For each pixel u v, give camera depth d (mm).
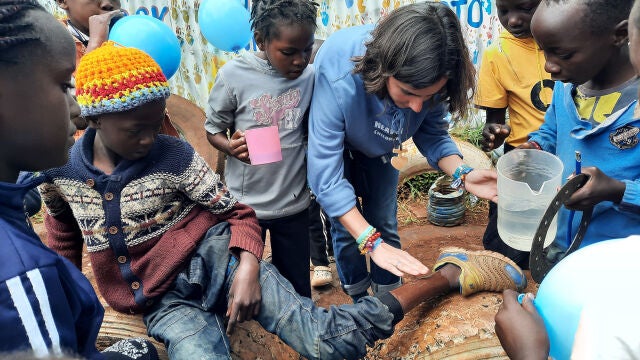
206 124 2578
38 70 1129
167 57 2744
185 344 1812
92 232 1818
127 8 4961
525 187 1748
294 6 2205
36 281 1076
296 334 1918
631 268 1034
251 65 2402
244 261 1917
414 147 4402
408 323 2215
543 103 2807
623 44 1662
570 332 1111
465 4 4613
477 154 4215
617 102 1762
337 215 2104
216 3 2934
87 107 1637
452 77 1827
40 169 1271
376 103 2104
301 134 2529
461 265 2207
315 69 2188
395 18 1814
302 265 2758
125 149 1720
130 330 2107
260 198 2523
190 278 1900
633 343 932
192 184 1879
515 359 1214
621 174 1773
